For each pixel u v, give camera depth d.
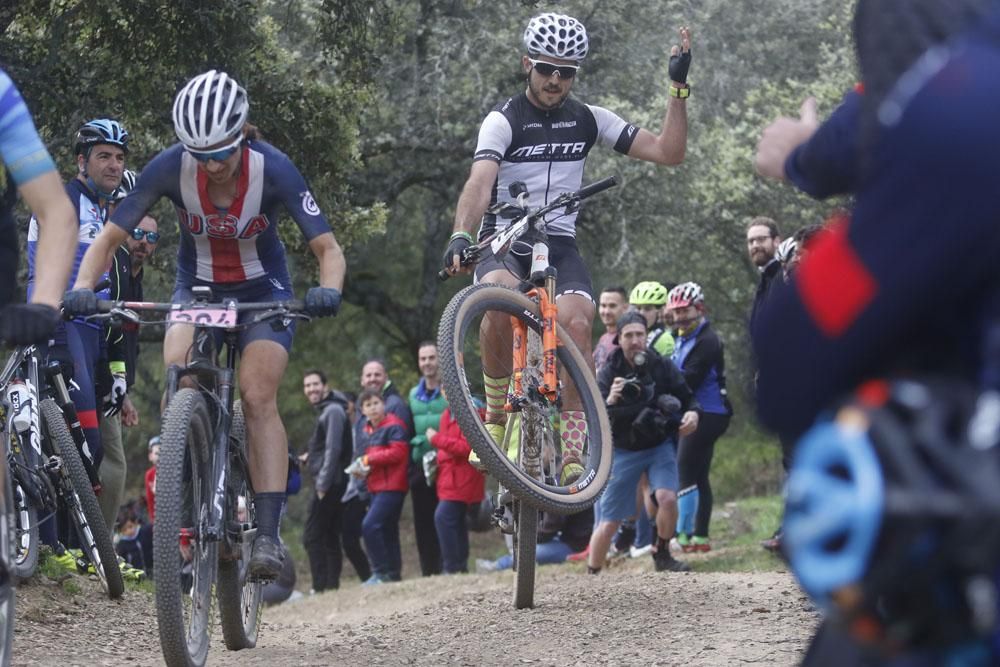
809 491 2.22
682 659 8.45
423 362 19.25
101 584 11.27
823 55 30.89
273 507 8.26
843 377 2.45
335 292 7.59
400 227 35.59
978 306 2.36
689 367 16.36
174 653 7.06
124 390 12.38
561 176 10.34
